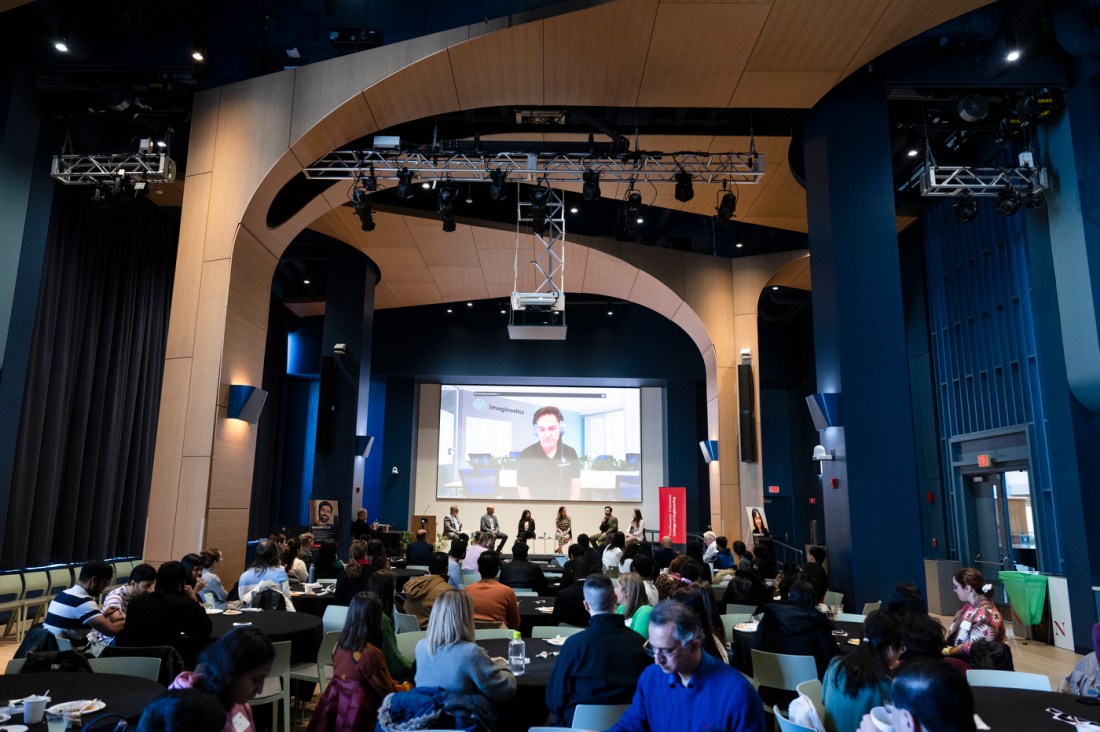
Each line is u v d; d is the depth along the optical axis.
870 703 2.82
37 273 9.14
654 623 2.60
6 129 8.61
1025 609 9.63
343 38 8.95
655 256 14.70
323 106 8.64
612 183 11.52
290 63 9.44
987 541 11.85
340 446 14.00
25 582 8.62
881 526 7.68
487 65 8.23
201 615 4.56
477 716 3.02
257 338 9.14
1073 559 8.94
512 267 15.55
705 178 10.97
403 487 18.81
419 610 5.78
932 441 13.13
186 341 8.41
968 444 12.20
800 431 19.86
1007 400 11.06
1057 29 8.00
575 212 14.87
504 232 13.81
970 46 8.63
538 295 10.84
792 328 19.88
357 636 3.60
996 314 11.35
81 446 11.13
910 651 3.30
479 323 19.41
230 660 2.13
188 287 8.56
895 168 11.85
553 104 8.98
